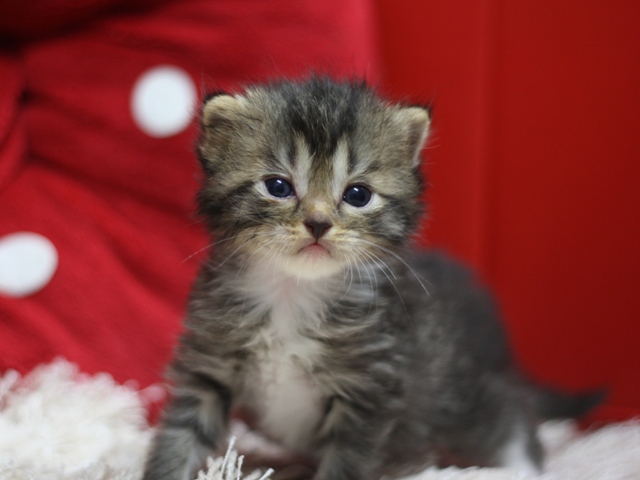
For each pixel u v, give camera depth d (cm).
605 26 38
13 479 26
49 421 30
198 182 29
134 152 35
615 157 38
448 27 40
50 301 33
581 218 39
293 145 28
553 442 34
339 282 28
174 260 35
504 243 41
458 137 41
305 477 28
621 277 39
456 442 31
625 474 30
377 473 28
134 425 32
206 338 28
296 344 28
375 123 29
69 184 35
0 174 34
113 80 35
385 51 41
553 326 40
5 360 32
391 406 28
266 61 36
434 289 32
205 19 36
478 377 32
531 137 40
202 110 29
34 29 35
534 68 39
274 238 27
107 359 33
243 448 30
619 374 39
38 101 35
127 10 35
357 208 28
